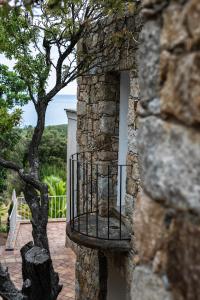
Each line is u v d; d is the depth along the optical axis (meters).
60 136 18.02
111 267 5.63
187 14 1.08
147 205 1.34
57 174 16.59
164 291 1.24
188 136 1.10
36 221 4.94
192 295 1.10
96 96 5.90
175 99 1.14
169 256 1.21
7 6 2.47
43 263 4.30
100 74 5.67
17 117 5.72
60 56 5.20
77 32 5.18
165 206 1.23
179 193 1.12
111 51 5.21
